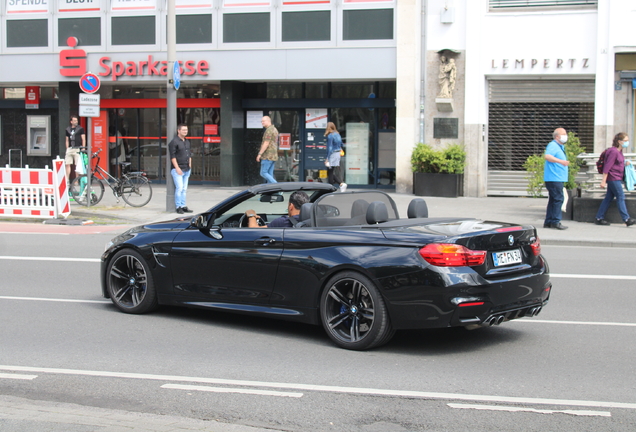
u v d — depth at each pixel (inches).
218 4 835.4
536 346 255.1
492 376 218.7
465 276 229.1
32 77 901.8
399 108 805.2
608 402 194.4
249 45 832.9
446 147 797.2
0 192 643.5
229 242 275.7
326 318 252.4
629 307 321.1
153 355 243.4
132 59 868.6
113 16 869.8
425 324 231.8
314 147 882.8
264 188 294.8
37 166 1004.6
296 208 294.7
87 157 708.0
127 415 184.4
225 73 841.5
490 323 235.5
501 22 777.6
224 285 278.1
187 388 207.5
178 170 645.3
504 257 243.8
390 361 235.3
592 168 605.0
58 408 190.2
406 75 798.5
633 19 738.8
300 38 820.6
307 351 248.2
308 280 255.0
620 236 524.4
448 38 791.7
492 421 180.2
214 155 922.1
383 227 250.8
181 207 653.3
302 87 874.1
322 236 255.1
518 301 241.9
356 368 227.1
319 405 192.2
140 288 306.2
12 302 330.3
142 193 701.9
